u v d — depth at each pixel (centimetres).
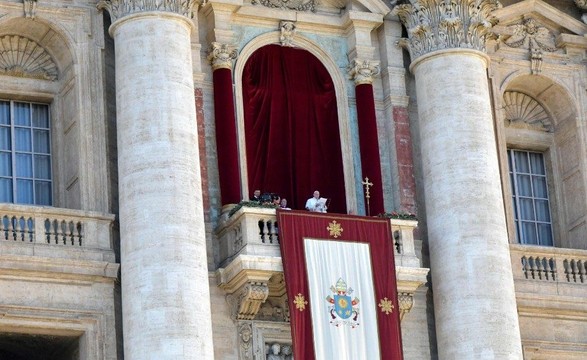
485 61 15575
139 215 13912
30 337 14112
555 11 16562
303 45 15625
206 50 15262
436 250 15075
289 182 15200
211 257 14600
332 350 14162
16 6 14712
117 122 14362
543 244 16300
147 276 13738
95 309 14050
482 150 15200
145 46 14362
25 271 13875
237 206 14412
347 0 15800
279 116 15362
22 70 14925
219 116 15012
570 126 16450
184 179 14050
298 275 14238
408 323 14988
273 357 14462
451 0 15525
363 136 15438
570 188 16375
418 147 15612
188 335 13612
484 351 14625
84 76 14712
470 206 15012
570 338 15500
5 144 14838
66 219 14188
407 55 15888
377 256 14575
